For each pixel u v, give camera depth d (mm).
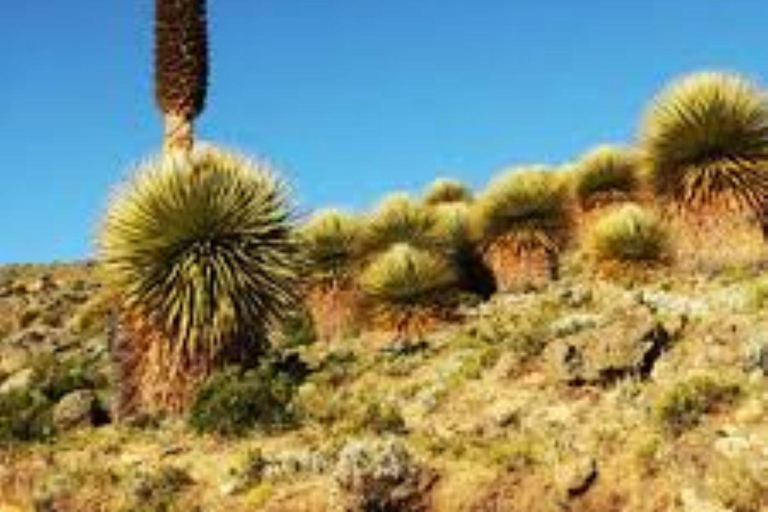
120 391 17094
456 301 21250
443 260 23672
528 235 25250
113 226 17078
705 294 18016
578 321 15875
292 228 17594
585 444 12852
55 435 16609
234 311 16688
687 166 20875
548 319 18141
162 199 16969
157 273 16812
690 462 12031
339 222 25016
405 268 21172
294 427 15148
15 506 14680
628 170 27203
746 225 20469
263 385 15562
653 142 21203
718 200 20594
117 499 13758
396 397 15766
